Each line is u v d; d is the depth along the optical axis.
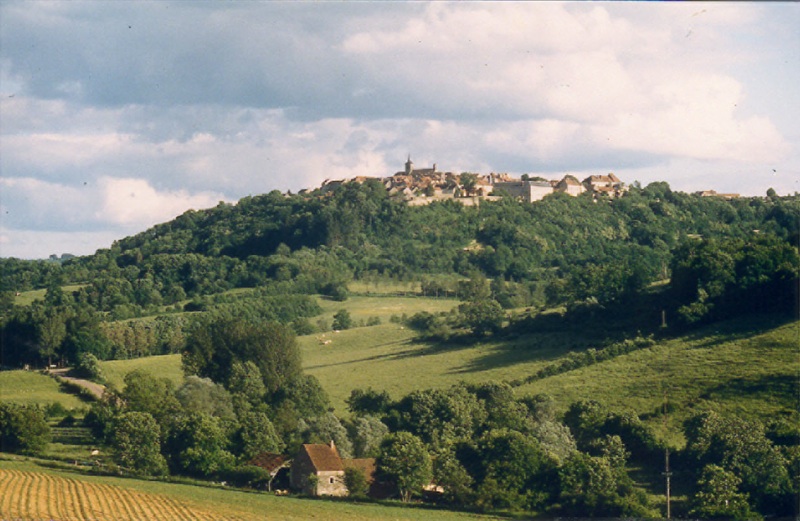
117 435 180.62
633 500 156.00
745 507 151.62
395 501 161.12
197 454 181.62
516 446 164.12
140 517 135.25
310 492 169.00
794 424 182.00
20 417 190.38
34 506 135.00
